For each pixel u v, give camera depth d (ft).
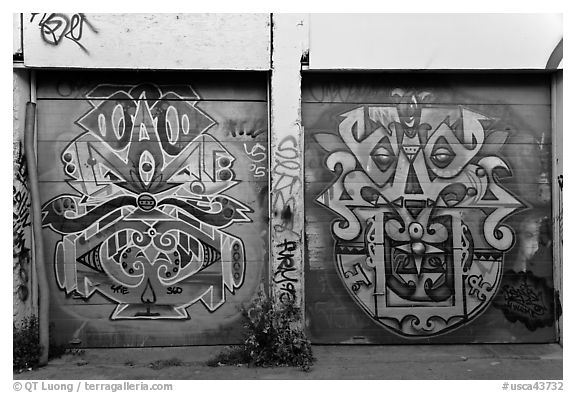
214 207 20.15
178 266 20.11
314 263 20.18
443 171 20.29
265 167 20.17
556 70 19.76
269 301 19.16
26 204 19.26
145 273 20.06
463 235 20.29
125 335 20.01
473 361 18.86
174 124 20.13
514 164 20.43
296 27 19.31
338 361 18.84
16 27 18.72
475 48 19.49
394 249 20.20
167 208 20.11
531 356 19.35
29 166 19.01
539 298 20.44
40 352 18.61
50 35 18.80
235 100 20.18
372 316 20.22
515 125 20.47
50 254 19.84
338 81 20.21
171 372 17.92
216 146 20.18
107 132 20.02
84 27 18.89
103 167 19.99
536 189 20.48
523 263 20.42
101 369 18.24
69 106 19.92
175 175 20.12
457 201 20.29
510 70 19.79
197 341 20.12
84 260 19.93
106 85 20.02
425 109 20.31
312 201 20.22
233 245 20.16
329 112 20.22
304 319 19.83
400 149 20.25
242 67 19.22
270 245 19.67
